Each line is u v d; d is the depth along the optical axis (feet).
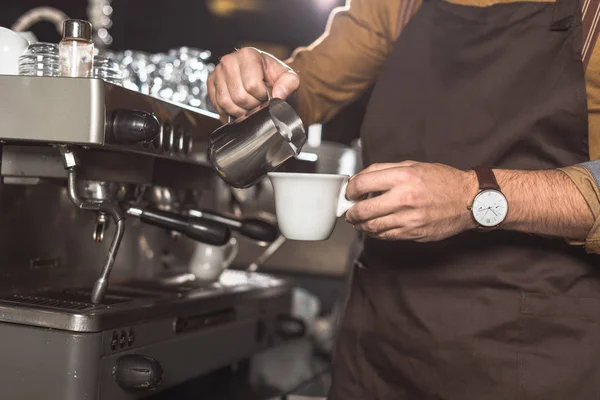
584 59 3.29
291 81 3.35
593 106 3.30
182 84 5.03
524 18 3.45
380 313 3.68
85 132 2.96
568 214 2.97
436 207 2.85
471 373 3.41
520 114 3.39
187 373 3.95
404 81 3.72
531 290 3.36
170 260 4.85
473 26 3.58
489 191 2.89
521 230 3.07
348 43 4.04
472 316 3.42
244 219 4.42
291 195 2.97
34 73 3.33
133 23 10.66
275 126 2.99
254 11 10.45
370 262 3.76
